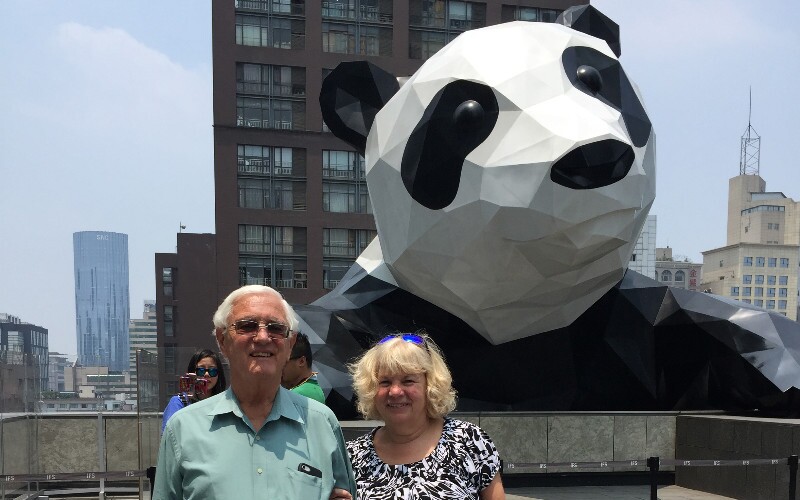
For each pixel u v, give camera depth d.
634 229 5.61
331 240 34.31
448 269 5.69
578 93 5.21
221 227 33.16
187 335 37.38
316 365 5.87
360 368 2.49
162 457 2.07
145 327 131.25
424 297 6.35
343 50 35.16
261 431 2.07
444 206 5.38
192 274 37.78
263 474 1.99
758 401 6.33
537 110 5.04
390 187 5.79
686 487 6.51
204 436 2.02
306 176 34.25
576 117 4.90
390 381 2.35
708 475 6.27
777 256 91.25
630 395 6.74
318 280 33.97
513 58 5.34
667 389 6.92
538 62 5.30
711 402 6.89
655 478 5.25
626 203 5.09
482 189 5.12
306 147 34.22
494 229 5.21
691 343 6.80
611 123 5.01
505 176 5.02
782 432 5.58
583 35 5.87
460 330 6.36
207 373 4.21
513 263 5.46
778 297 90.88
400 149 5.64
